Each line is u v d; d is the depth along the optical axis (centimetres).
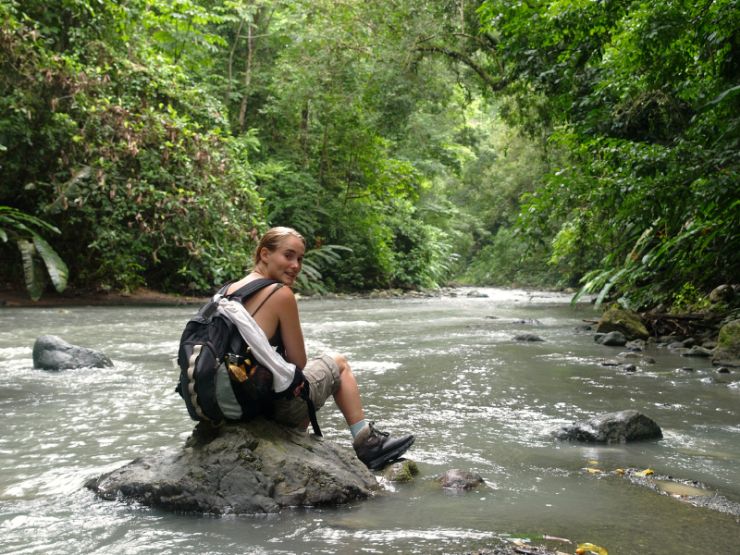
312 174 2484
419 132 2606
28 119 1458
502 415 426
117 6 1711
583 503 262
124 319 1143
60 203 1455
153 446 346
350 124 2395
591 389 519
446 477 287
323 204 2405
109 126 1538
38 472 300
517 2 1014
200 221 1669
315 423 294
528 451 341
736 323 691
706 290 1023
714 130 771
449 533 228
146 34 1989
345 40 2041
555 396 489
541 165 3797
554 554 209
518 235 834
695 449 347
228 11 2452
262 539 222
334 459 283
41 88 1475
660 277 1041
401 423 402
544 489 279
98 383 530
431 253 2955
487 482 289
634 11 778
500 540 221
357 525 236
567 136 1139
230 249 1764
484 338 900
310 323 1130
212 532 229
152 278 1773
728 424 405
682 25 704
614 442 358
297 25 2264
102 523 238
